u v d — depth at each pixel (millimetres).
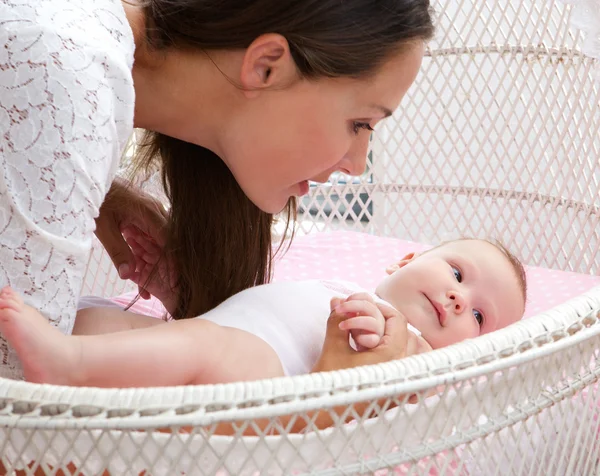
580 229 1743
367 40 870
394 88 927
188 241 1237
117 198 1258
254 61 884
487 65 2295
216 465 681
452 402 761
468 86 2328
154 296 1425
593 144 1707
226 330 981
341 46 866
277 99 912
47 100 762
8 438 674
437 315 1217
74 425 649
